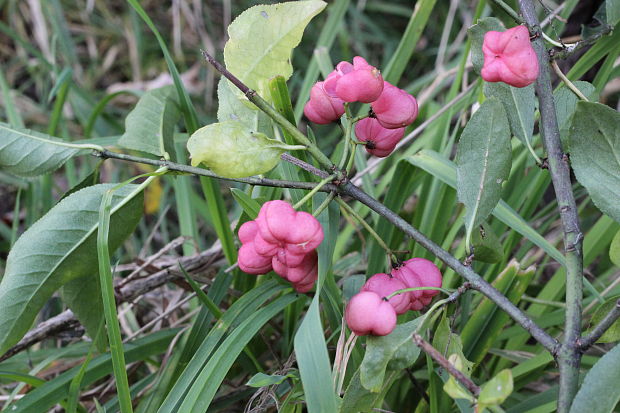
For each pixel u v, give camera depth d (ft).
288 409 1.03
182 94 1.21
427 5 1.37
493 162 0.92
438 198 1.25
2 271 1.63
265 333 1.26
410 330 0.89
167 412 1.01
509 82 0.87
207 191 1.23
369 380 0.88
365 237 1.42
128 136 1.13
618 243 0.92
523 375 1.19
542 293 1.28
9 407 1.10
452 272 1.22
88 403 1.24
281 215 0.87
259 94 0.97
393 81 1.42
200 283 1.27
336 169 0.93
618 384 0.82
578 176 0.88
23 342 1.20
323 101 0.97
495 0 0.95
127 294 1.25
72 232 0.98
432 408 1.03
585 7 1.41
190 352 1.17
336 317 1.08
